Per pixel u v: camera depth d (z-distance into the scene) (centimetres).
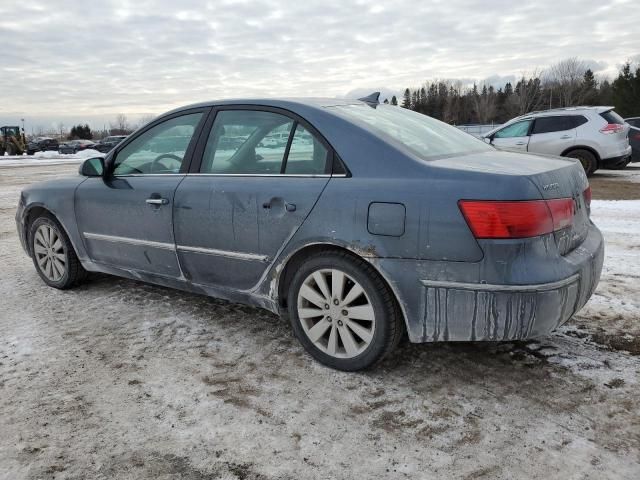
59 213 429
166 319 381
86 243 418
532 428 246
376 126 305
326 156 295
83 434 247
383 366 305
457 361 309
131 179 386
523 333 251
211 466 225
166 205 355
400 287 267
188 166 356
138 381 294
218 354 325
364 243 273
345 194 280
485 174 253
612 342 330
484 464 223
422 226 258
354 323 292
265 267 316
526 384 283
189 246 349
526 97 5816
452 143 327
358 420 255
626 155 1156
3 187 1368
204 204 335
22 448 238
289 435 245
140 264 386
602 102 6103
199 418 259
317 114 307
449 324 262
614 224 679
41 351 332
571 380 286
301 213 293
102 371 306
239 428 251
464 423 251
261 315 384
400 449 234
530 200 246
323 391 281
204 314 388
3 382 295
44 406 271
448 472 219
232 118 343
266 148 321
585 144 1130
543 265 250
